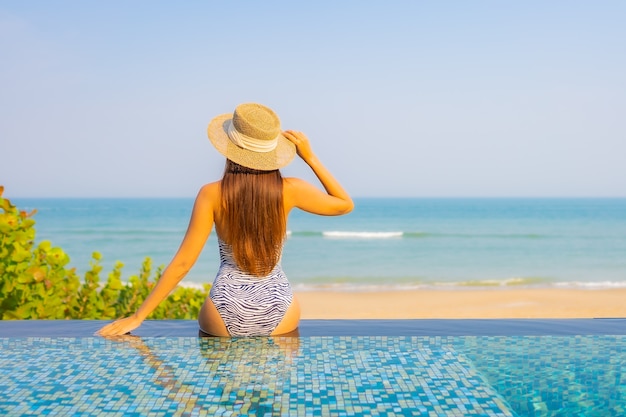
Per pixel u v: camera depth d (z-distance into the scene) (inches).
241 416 104.1
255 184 139.9
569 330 162.7
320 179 150.1
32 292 209.5
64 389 116.6
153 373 125.6
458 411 108.2
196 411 106.0
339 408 108.4
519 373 129.0
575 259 1141.1
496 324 169.0
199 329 158.1
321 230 1839.3
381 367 130.6
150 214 2714.1
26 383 119.7
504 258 1163.3
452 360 136.3
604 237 1526.8
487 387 120.2
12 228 207.2
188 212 2893.7
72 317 233.5
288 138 148.3
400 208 3316.9
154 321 169.0
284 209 144.7
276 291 147.6
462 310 582.2
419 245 1376.7
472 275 953.5
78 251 1304.1
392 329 161.0
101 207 3678.6
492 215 2556.6
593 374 129.6
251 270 145.1
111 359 134.8
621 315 546.3
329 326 163.5
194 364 131.0
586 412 110.6
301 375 124.8
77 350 141.1
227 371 126.6
